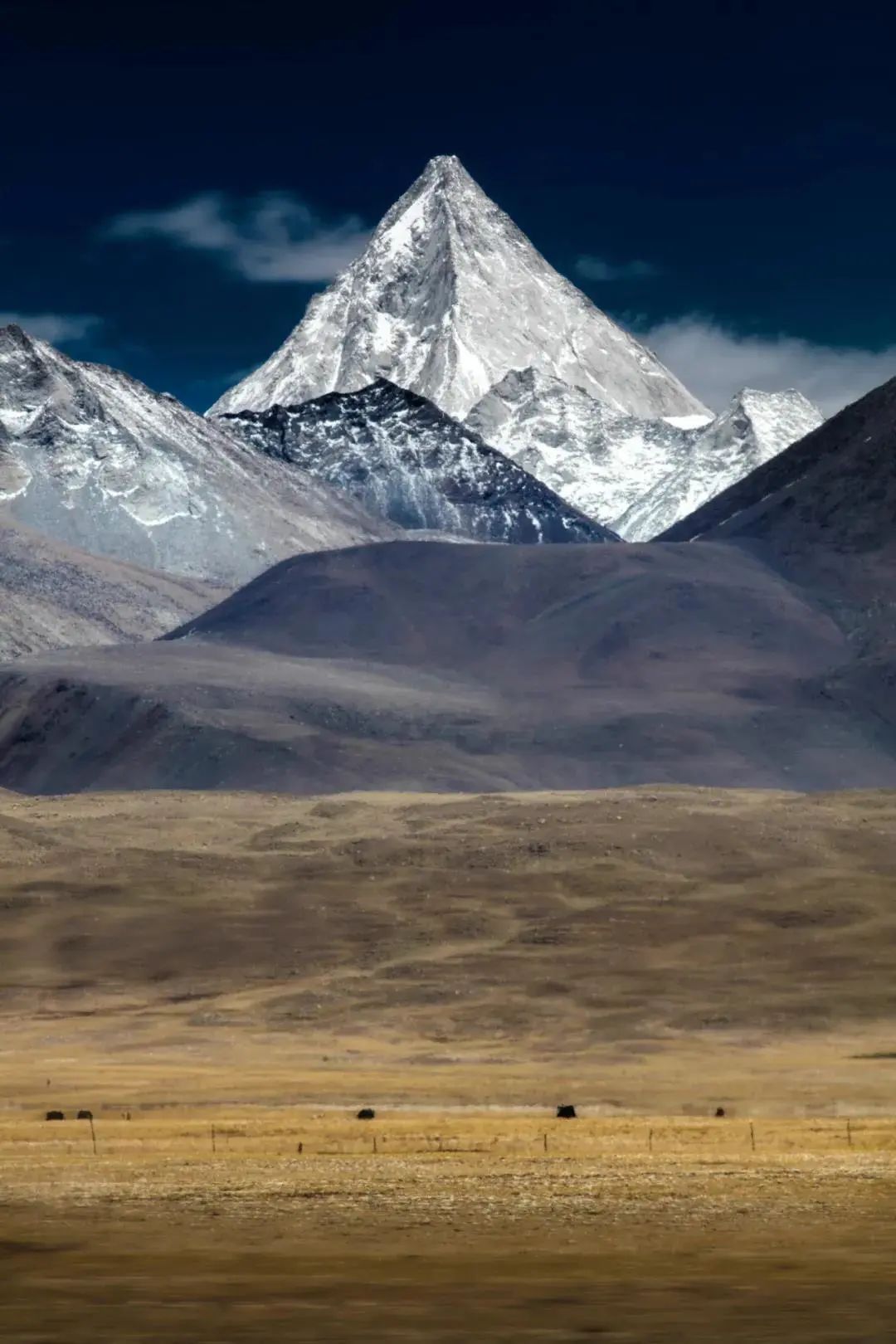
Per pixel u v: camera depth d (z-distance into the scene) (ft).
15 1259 372.17
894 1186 549.54
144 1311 285.84
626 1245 386.93
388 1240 402.52
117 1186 584.40
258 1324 270.46
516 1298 298.76
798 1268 340.59
